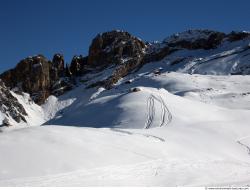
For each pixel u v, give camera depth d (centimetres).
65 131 3266
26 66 14900
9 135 2955
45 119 13150
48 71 15188
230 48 16075
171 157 3291
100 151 2962
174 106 6969
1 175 2320
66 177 2388
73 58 16950
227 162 3494
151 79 12481
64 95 14762
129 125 6169
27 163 2508
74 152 2811
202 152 3825
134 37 17400
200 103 7775
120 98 7819
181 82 11450
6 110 11950
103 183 2330
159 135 4166
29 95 14250
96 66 16488
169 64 15925
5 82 14688
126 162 2878
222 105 8950
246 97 9325
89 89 14638
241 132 5188
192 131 4803
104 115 7106
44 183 2239
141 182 2445
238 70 13650
